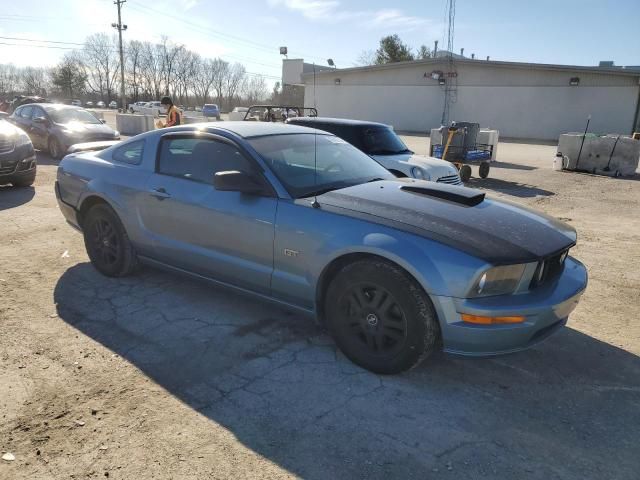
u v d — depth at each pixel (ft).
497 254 9.46
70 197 16.66
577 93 101.76
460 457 8.38
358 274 10.51
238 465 8.06
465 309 9.38
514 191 37.91
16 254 18.21
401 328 10.19
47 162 43.42
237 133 13.25
